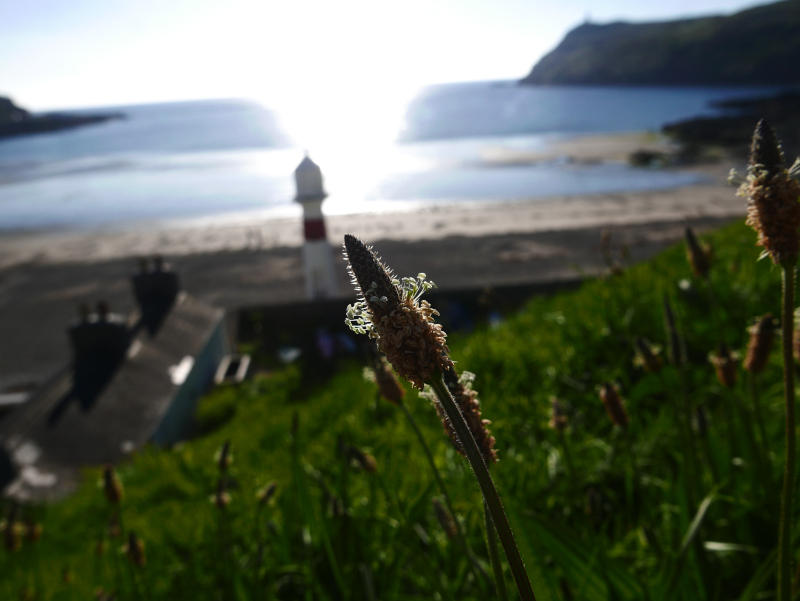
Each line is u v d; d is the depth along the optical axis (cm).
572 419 481
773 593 259
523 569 107
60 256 5538
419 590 318
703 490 310
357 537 334
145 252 5394
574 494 298
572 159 11194
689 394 458
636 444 413
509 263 4178
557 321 712
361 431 553
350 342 2172
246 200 8838
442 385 110
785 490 170
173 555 443
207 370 2125
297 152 16238
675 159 10256
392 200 8031
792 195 155
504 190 8250
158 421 1641
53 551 792
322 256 2570
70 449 1466
